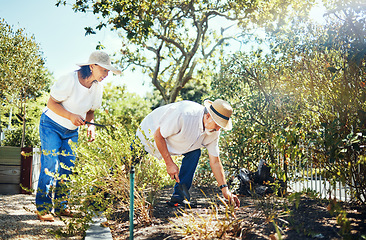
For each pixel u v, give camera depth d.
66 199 3.17
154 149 3.72
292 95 4.79
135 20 11.31
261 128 5.14
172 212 3.63
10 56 10.98
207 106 3.66
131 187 2.61
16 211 3.91
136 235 2.86
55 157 3.68
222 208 3.75
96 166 3.27
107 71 3.76
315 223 2.66
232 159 5.72
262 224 2.81
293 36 5.34
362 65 3.35
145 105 25.45
